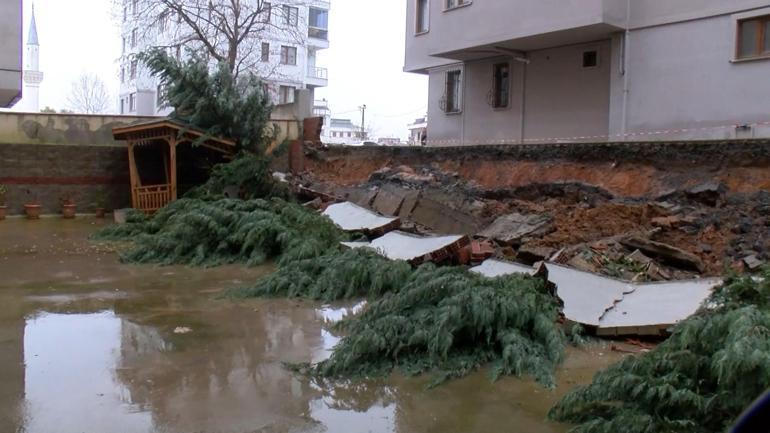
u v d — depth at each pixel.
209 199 13.80
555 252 8.60
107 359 5.59
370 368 5.39
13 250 11.54
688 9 12.51
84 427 4.16
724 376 3.66
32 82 49.66
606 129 14.46
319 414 4.49
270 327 6.73
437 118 19.86
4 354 5.69
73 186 17.03
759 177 9.23
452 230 11.16
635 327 6.04
